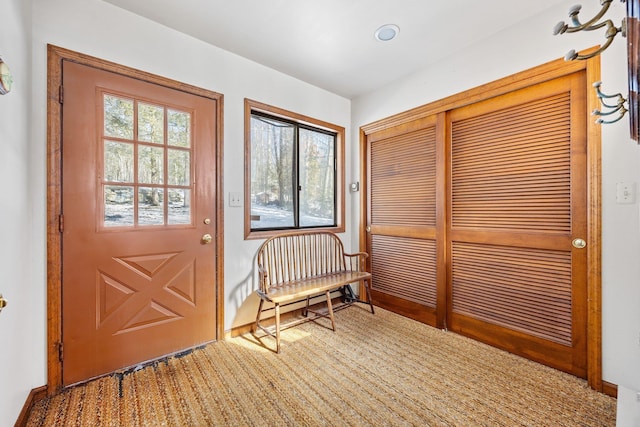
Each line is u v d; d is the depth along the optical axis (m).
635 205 1.52
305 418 1.43
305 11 1.86
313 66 2.56
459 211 2.39
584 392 1.63
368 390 1.65
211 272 2.22
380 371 1.84
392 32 2.08
